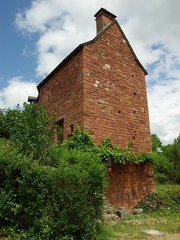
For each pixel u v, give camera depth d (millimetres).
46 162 7371
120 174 10227
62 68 12586
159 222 8500
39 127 8281
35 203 5367
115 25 12742
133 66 12898
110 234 6516
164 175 22250
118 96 11398
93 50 11070
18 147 6926
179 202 11359
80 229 5477
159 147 35625
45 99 14203
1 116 9656
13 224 5285
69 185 5648
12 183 5566
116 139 10617
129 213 9469
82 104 9930
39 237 5133
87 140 9367
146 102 12883
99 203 6270
